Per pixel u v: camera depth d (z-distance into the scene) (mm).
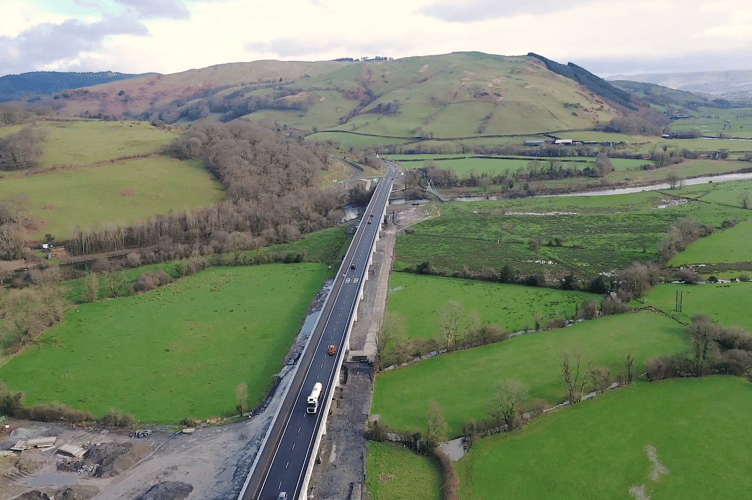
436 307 163250
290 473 91312
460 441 104375
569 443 101375
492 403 113750
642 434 102562
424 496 91250
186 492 92375
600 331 142250
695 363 120438
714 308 151000
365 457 100250
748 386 114938
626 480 92000
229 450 103250
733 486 89062
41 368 134250
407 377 126312
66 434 109562
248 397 120875
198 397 121312
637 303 158750
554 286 175375
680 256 199875
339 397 118812
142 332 152875
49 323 157250
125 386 126062
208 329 154250
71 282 194500
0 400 117750
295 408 110000
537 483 92562
